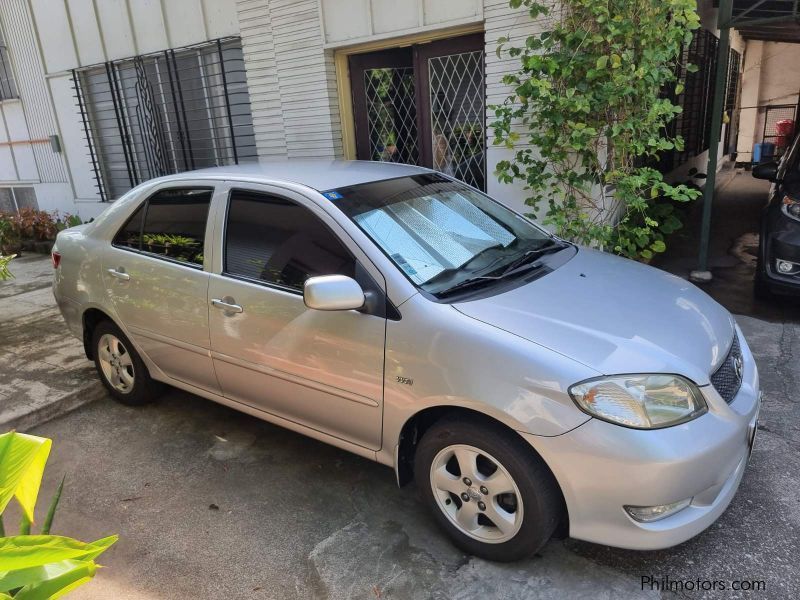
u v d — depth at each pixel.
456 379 2.41
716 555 2.56
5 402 4.19
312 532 2.84
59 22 8.93
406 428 2.69
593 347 2.33
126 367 4.07
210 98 7.82
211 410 4.11
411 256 2.82
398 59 6.38
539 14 5.07
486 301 2.61
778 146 13.49
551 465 2.26
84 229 4.19
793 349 4.42
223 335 3.24
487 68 5.49
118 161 9.35
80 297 4.07
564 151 4.95
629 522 2.23
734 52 12.61
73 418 4.08
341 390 2.80
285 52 6.71
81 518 3.03
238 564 2.65
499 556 2.52
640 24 4.59
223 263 3.25
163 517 3.00
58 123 9.72
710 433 2.27
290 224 3.03
